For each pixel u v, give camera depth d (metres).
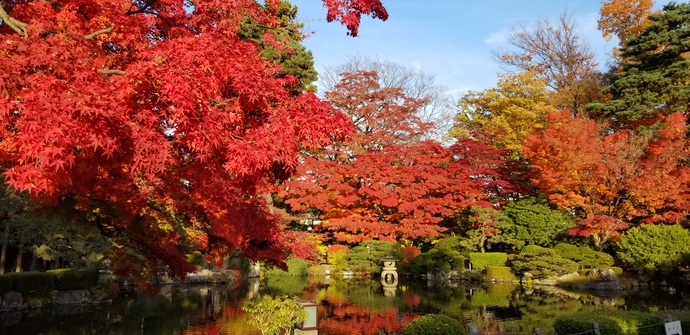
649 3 31.23
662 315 8.99
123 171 5.73
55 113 3.17
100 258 19.22
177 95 3.78
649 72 24.00
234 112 4.60
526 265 23.64
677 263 20.39
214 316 14.76
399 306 16.92
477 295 19.94
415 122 30.58
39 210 6.45
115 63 5.03
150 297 19.53
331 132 4.66
